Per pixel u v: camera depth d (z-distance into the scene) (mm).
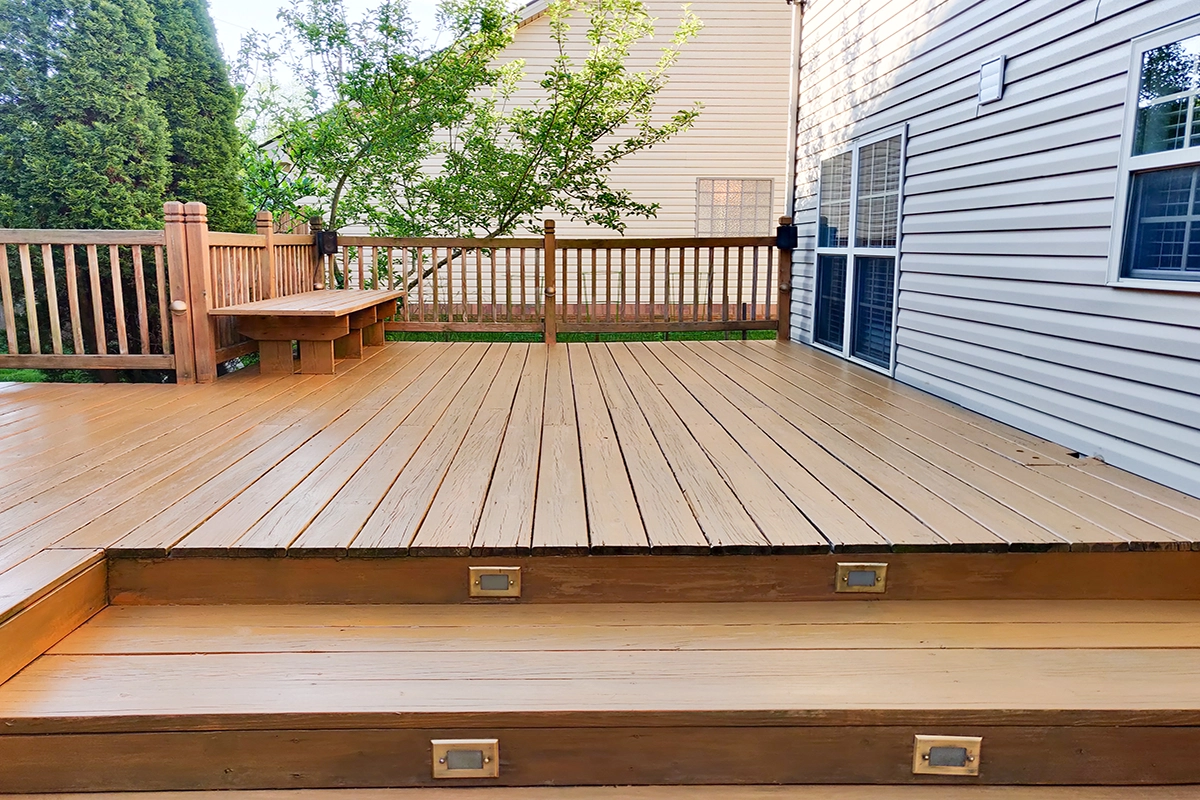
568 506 2422
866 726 1708
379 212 8312
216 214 6090
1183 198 2590
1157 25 2664
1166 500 2506
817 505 2438
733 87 10336
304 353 4926
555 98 8258
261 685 1750
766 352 6215
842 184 5859
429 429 3445
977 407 3900
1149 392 2734
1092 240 3031
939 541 2146
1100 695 1745
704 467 2869
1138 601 2188
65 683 1737
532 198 8000
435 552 2098
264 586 2111
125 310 5664
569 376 4957
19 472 2732
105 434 3299
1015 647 1941
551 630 2010
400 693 1731
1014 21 3559
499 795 1696
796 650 1925
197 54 5852
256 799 1667
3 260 4277
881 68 5113
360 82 7371
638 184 10469
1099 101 2984
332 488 2582
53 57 5121
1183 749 1724
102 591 2078
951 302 4164
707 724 1699
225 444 3148
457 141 9789
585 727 1697
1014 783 1736
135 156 5445
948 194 4199
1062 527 2254
